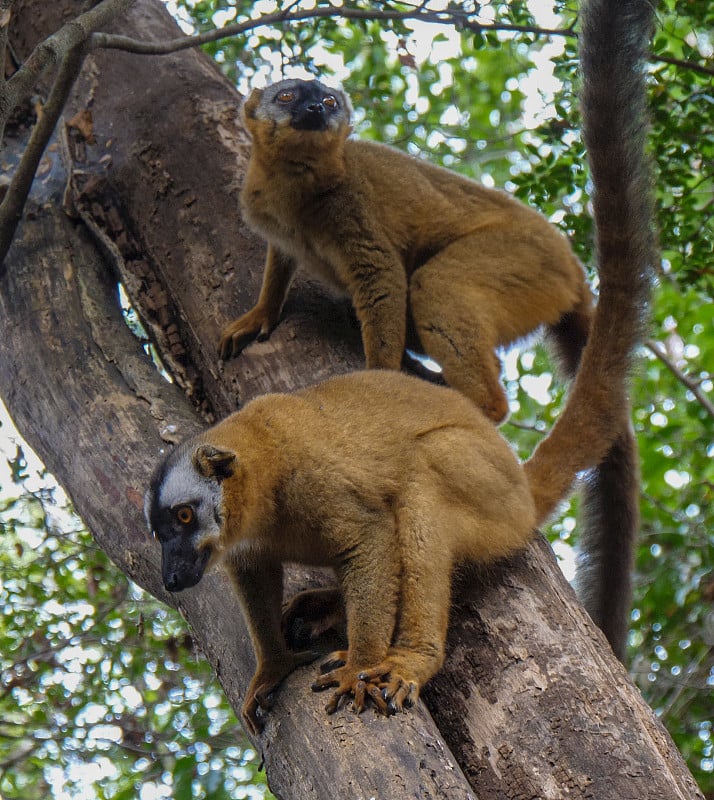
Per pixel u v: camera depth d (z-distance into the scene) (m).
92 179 13.32
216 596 8.79
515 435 17.95
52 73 14.76
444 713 7.66
